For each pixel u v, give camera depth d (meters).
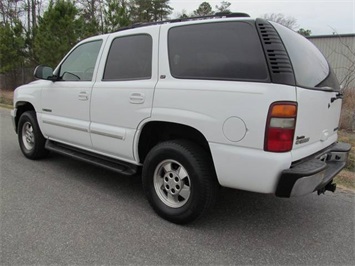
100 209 3.40
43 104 4.61
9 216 3.17
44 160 5.15
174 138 3.29
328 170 3.12
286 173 2.45
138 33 3.43
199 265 2.48
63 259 2.49
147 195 3.30
